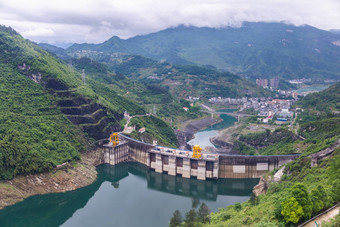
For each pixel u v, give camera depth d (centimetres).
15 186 17525
